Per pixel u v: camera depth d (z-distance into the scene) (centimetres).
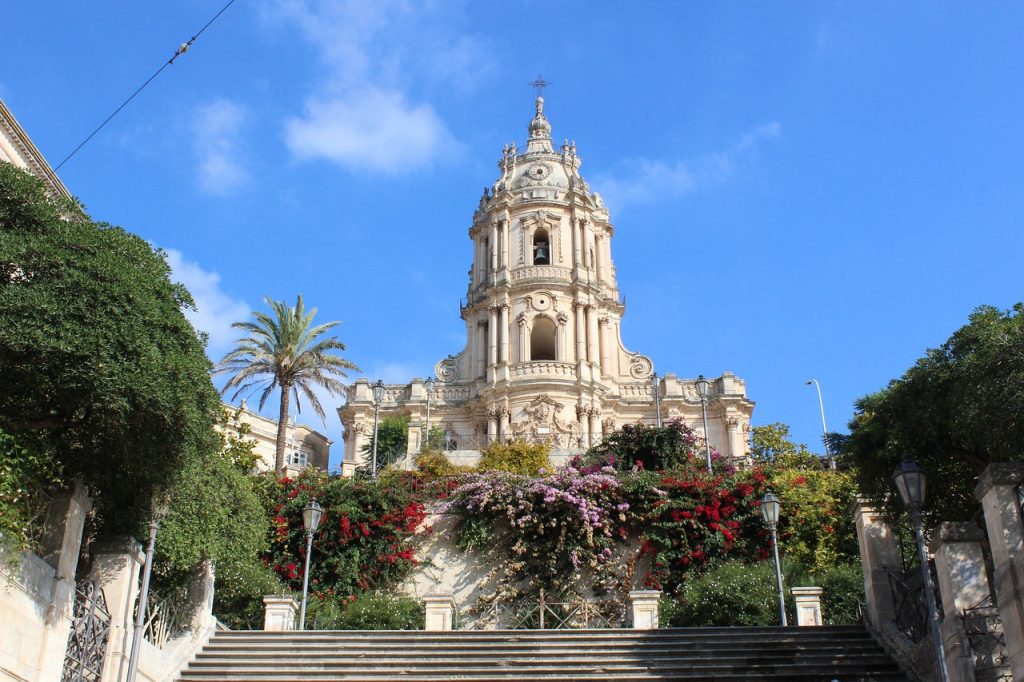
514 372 5881
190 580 2098
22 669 1432
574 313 6150
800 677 1798
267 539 2955
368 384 6169
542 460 4422
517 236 6444
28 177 1666
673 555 2986
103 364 1533
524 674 1847
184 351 1703
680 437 4191
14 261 1556
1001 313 1992
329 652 1975
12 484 1462
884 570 2044
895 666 1844
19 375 1523
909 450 2095
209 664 1928
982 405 1758
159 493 1806
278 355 4322
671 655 1923
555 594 2944
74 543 1592
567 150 7000
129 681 1631
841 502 3012
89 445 1641
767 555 2981
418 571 3036
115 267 1620
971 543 1684
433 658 1920
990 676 1578
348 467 4875
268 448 6369
